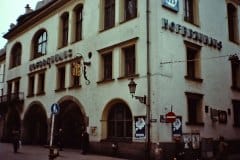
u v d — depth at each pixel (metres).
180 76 19.27
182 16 20.31
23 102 31.19
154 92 17.69
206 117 20.64
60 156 19.27
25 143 30.45
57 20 27.64
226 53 23.75
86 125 22.20
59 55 26.34
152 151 17.14
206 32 22.08
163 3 19.08
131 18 20.00
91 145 21.31
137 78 18.72
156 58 18.03
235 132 23.14
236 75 24.97
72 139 25.59
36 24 31.02
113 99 20.16
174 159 17.05
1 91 38.00
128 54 20.22
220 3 24.30
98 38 22.44
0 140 35.34
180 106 18.84
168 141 17.59
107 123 20.84
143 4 19.41
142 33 19.03
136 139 18.16
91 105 22.05
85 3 24.45
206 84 21.17
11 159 17.61
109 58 21.73
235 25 25.88
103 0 22.98
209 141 20.28
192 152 18.86
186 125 19.00
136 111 18.39
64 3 26.80
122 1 21.25
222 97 22.52
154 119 17.41
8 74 35.53
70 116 26.09
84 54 23.53
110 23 22.23
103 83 21.30
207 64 21.56
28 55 31.69
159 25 18.58
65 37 26.95
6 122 34.12
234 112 23.72
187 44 20.12
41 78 29.30
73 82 24.72
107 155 19.95
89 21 23.69
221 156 17.14
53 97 26.52
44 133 29.20
